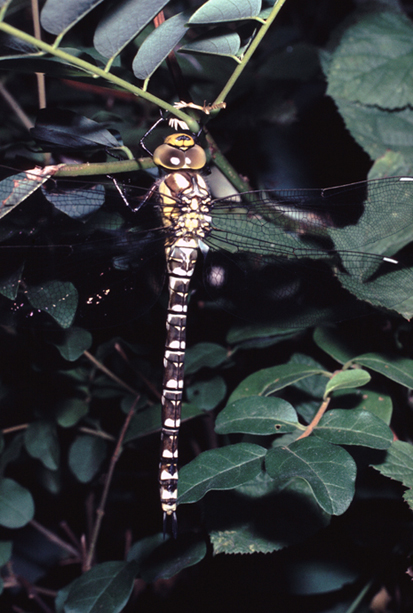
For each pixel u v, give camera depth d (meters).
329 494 0.40
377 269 0.43
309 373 0.43
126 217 0.43
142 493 0.48
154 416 0.44
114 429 0.46
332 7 0.50
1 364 0.45
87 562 0.46
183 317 0.43
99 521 0.46
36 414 0.45
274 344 0.45
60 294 0.42
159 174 0.43
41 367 0.44
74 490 0.49
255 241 0.44
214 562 0.46
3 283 0.42
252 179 0.46
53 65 0.40
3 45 0.40
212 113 0.42
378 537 0.44
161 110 0.43
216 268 0.44
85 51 0.42
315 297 0.43
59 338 0.43
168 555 0.43
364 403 0.43
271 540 0.42
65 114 0.42
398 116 0.45
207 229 0.43
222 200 0.44
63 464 0.47
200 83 0.46
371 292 0.43
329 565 0.45
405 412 0.44
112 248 0.43
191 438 0.46
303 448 0.41
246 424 0.41
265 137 0.46
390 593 0.45
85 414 0.45
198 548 0.43
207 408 0.44
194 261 0.43
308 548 0.45
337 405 0.43
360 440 0.41
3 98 0.47
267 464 0.40
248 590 0.45
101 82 0.41
